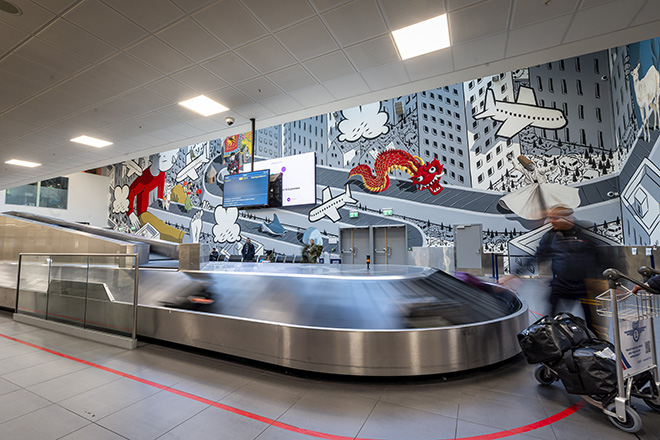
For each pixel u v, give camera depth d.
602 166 9.39
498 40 4.27
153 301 4.30
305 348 2.99
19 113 6.54
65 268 4.86
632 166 8.29
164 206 18.22
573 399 2.49
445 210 11.16
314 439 2.03
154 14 3.79
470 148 10.95
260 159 14.73
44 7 3.66
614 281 2.14
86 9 3.70
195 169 16.98
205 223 16.38
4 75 5.13
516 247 10.15
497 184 10.53
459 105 11.20
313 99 6.08
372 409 2.39
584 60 9.77
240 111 6.60
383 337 2.84
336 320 3.14
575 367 2.27
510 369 3.12
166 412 2.38
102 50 4.50
